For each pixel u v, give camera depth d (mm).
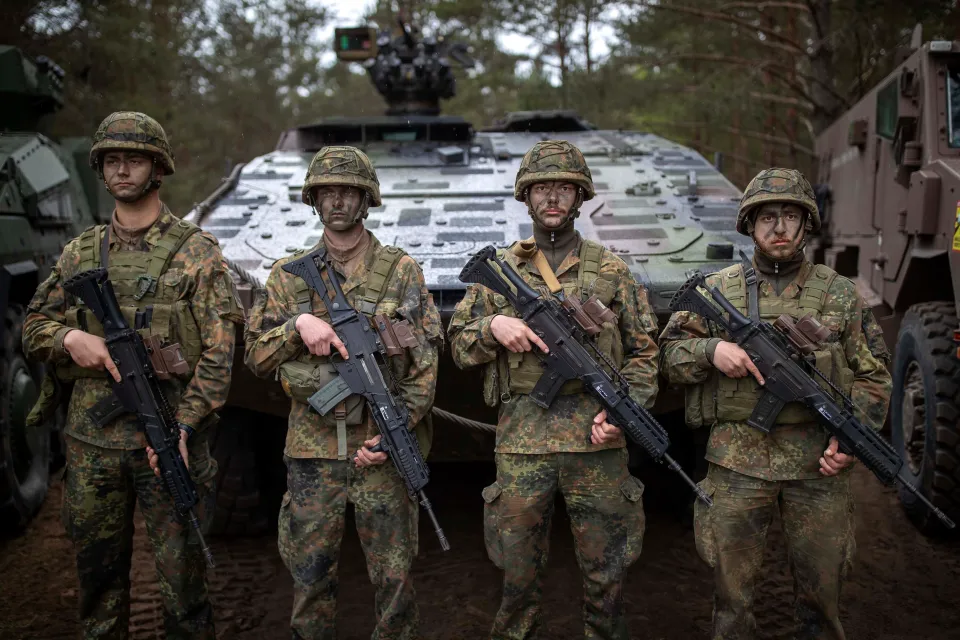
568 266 3146
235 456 4586
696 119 15000
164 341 3047
